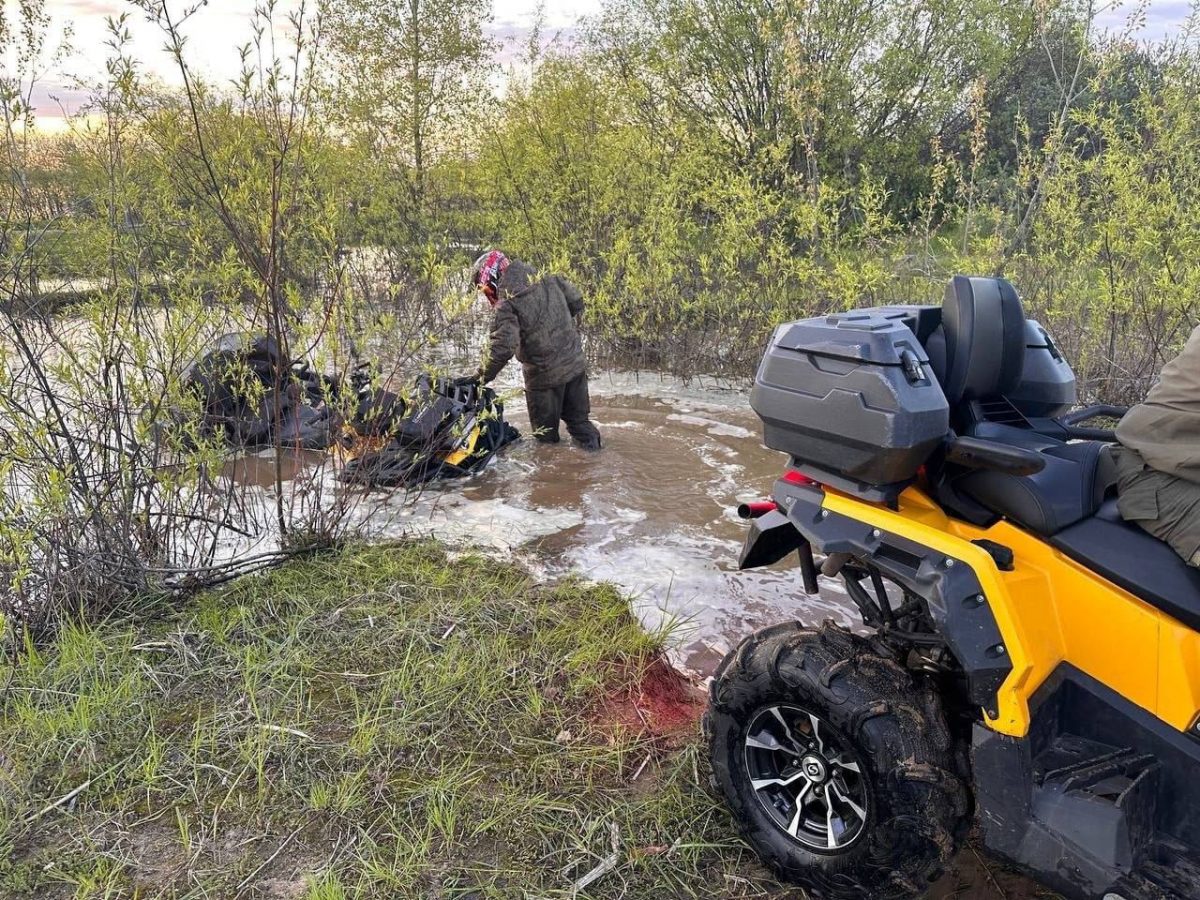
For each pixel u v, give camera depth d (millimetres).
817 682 2342
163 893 2453
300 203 6363
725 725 2596
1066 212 6742
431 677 3430
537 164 9945
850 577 2717
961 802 2240
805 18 9867
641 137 9922
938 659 2510
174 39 3924
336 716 3219
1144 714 2148
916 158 13766
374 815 2750
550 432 6410
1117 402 6500
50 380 4941
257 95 4191
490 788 2891
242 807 2775
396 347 6621
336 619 3869
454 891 2461
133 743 3053
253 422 5879
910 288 8344
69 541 3891
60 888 2477
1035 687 2182
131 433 4172
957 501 2473
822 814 2518
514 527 5016
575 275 9062
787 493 2627
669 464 6125
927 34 13859
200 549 4406
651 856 2621
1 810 2719
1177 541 2139
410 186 10883
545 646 3680
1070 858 2092
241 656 3568
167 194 5469
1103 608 2189
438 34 10906
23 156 4555
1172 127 7207
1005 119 14273
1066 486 2285
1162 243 6508
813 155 8977
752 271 8727
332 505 4766
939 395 2316
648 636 3734
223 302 4789
